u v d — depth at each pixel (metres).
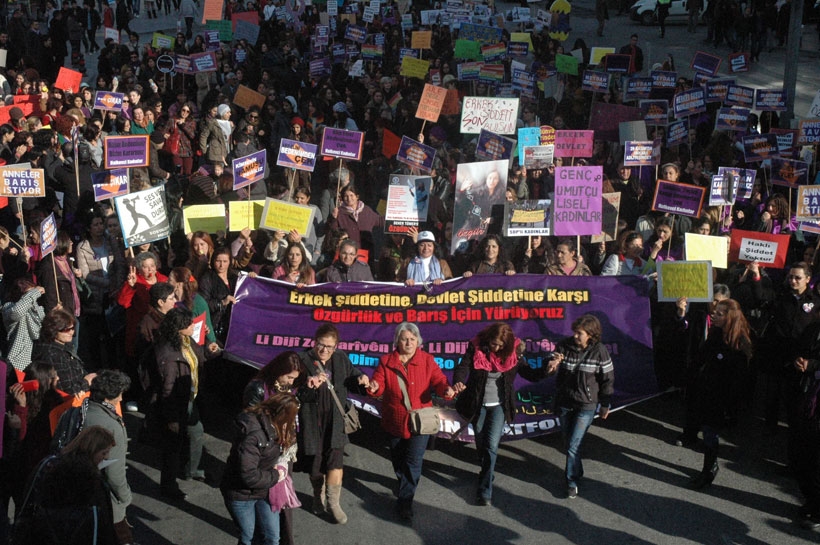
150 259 8.81
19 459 6.47
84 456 5.00
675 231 11.15
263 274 10.25
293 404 5.93
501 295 9.01
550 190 13.81
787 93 15.45
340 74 22.20
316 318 8.99
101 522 5.08
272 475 5.91
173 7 40.22
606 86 18.00
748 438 8.71
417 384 7.15
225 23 25.62
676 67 27.23
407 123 17.41
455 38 27.08
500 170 10.86
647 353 8.77
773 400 8.71
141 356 7.39
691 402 8.07
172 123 16.27
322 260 10.73
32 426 6.54
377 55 23.06
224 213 10.43
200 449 7.73
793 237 11.46
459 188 10.84
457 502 7.47
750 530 7.03
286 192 12.36
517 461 8.25
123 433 6.11
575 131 13.05
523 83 18.22
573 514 7.27
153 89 20.52
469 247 11.16
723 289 8.54
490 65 18.52
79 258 10.03
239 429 5.85
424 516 7.24
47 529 4.76
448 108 17.48
